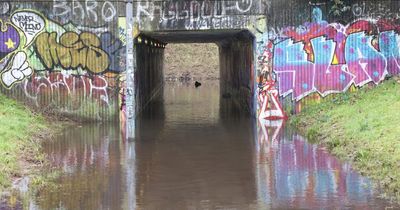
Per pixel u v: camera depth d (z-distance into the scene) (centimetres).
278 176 1191
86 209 965
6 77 2047
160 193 1070
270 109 2053
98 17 2022
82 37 2030
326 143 1540
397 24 2042
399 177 1082
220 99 3303
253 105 2186
